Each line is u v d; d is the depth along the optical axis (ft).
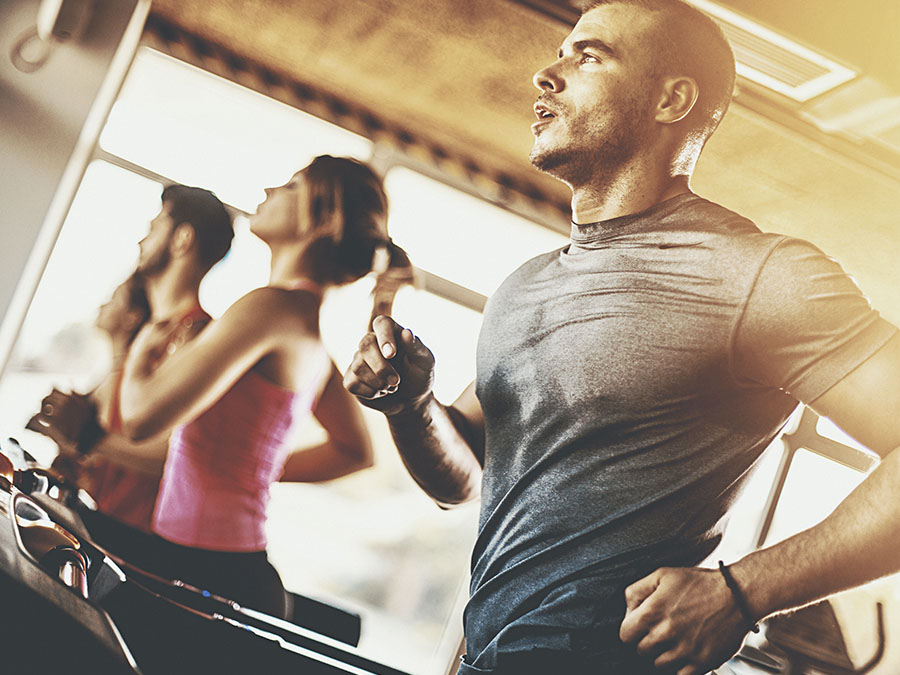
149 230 8.18
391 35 9.05
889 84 7.45
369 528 10.09
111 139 9.68
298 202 7.70
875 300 9.25
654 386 5.60
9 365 9.30
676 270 5.63
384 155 10.14
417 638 9.98
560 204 10.21
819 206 8.78
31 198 9.42
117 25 9.55
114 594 4.66
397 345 5.33
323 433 7.25
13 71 9.36
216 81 9.94
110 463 6.75
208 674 4.88
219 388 6.68
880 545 5.04
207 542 6.42
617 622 5.56
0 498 3.28
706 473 5.58
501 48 8.73
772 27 7.33
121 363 7.49
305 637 7.09
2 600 2.37
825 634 7.77
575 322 5.84
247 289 8.98
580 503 5.73
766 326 5.36
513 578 5.93
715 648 5.31
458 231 10.19
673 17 5.90
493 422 6.12
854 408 5.17
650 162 5.87
